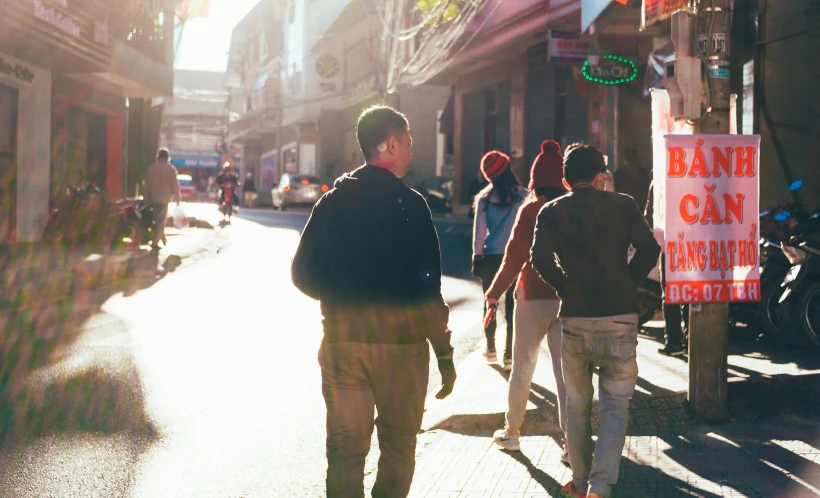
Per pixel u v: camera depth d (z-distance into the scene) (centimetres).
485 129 2750
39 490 428
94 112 2305
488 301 454
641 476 446
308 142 4991
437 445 516
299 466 480
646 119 1733
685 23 527
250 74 6456
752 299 537
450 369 335
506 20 2164
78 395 612
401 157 337
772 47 1098
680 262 529
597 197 397
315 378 686
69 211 1800
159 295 1159
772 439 512
